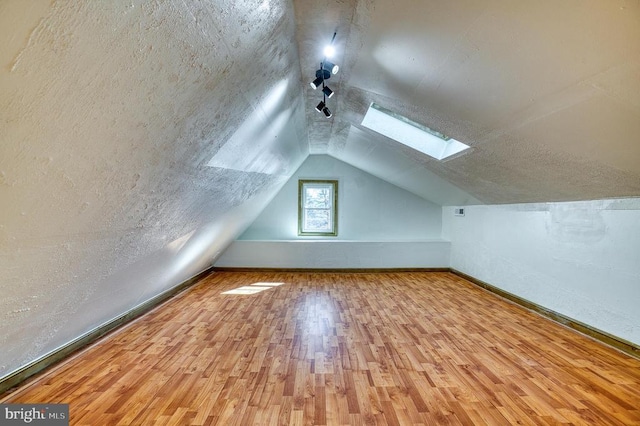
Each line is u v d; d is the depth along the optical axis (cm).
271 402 199
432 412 190
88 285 205
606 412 192
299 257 596
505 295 432
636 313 264
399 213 652
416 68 202
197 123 172
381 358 259
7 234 109
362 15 173
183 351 269
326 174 647
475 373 236
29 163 94
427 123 281
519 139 230
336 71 241
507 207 434
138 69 106
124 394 206
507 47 147
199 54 129
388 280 538
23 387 210
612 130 169
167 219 234
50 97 84
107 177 135
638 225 263
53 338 225
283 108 290
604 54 126
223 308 385
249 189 388
